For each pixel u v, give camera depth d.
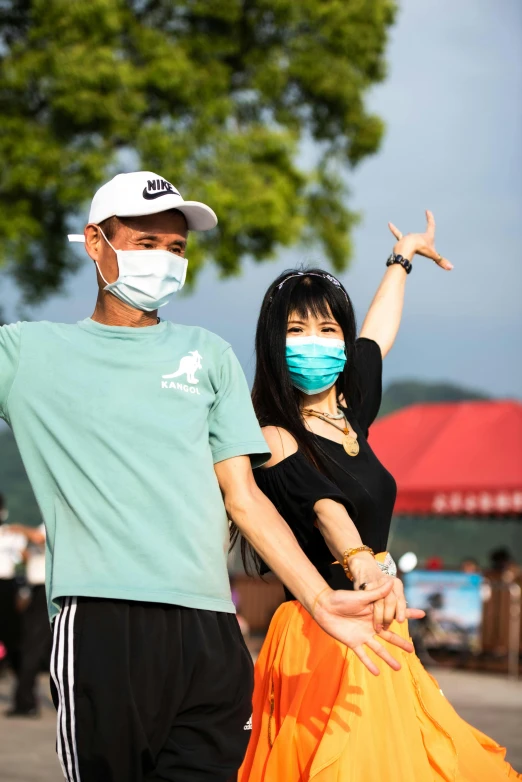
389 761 3.46
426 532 44.31
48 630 8.96
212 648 2.93
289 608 3.77
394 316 4.53
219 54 13.21
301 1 13.45
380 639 3.59
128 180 3.12
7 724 8.43
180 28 13.21
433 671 12.85
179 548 2.93
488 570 13.41
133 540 2.89
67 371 2.99
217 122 12.96
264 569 3.78
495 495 13.07
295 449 3.67
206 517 2.99
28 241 12.67
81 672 2.86
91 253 3.17
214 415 3.15
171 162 12.51
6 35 12.59
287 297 3.75
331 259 14.46
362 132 14.23
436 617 13.08
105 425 2.94
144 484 2.92
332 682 3.56
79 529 2.92
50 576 2.94
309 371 3.72
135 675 2.85
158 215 3.13
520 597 12.87
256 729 3.77
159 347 3.06
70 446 2.93
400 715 3.55
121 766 2.85
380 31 13.99
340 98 13.88
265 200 12.71
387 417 15.08
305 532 3.62
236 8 13.10
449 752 3.56
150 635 2.88
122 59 12.56
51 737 7.82
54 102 12.10
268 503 3.13
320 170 14.32
